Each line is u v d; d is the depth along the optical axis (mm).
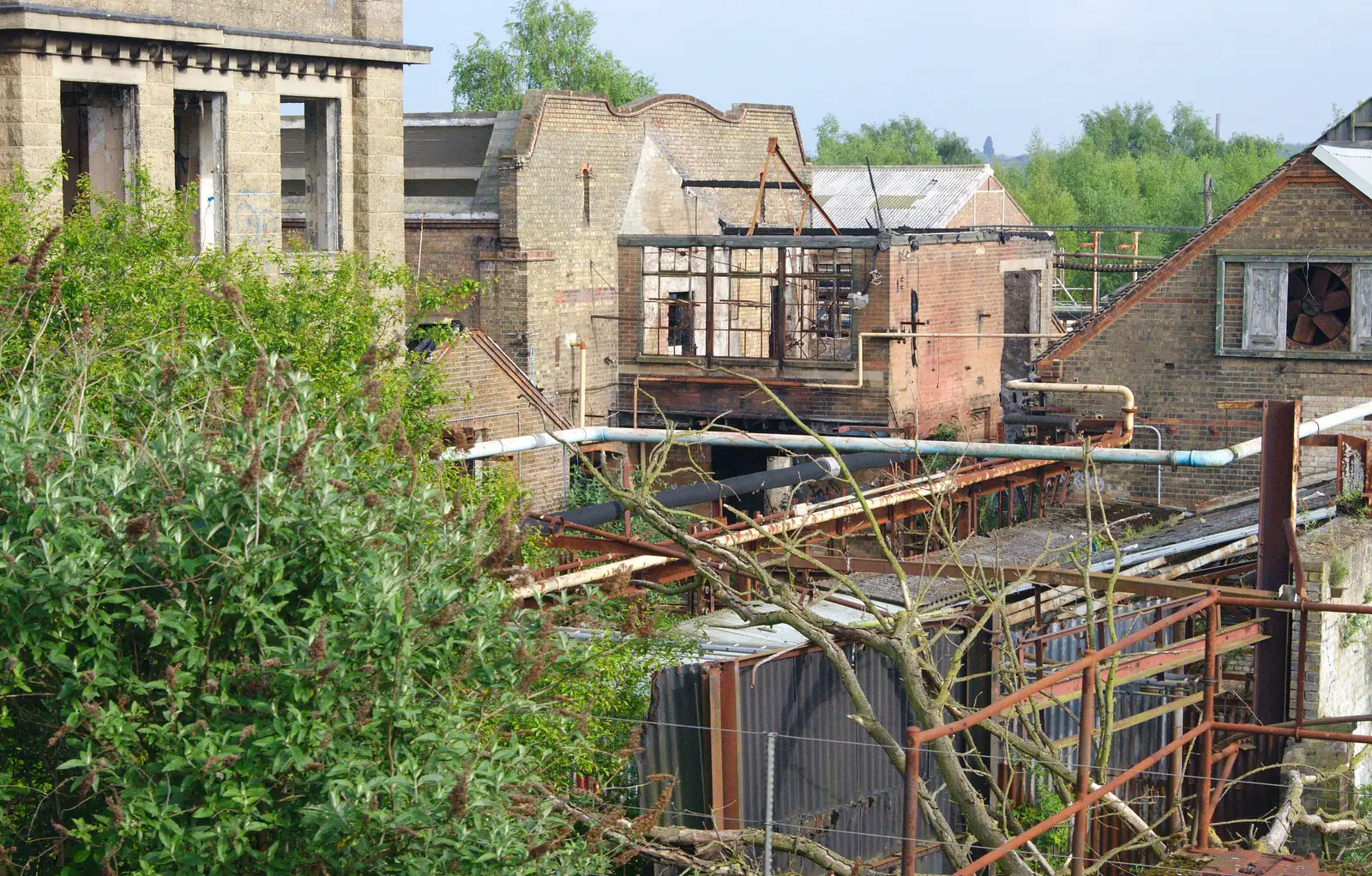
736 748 15234
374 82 31562
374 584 9477
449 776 9227
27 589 8992
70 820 9961
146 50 26844
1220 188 112438
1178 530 24281
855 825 16438
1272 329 33281
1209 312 33938
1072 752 17703
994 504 29109
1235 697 18438
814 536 20000
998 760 16922
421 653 9859
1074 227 49656
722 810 15148
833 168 67062
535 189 39562
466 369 33031
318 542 9688
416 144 42906
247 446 9992
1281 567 17078
